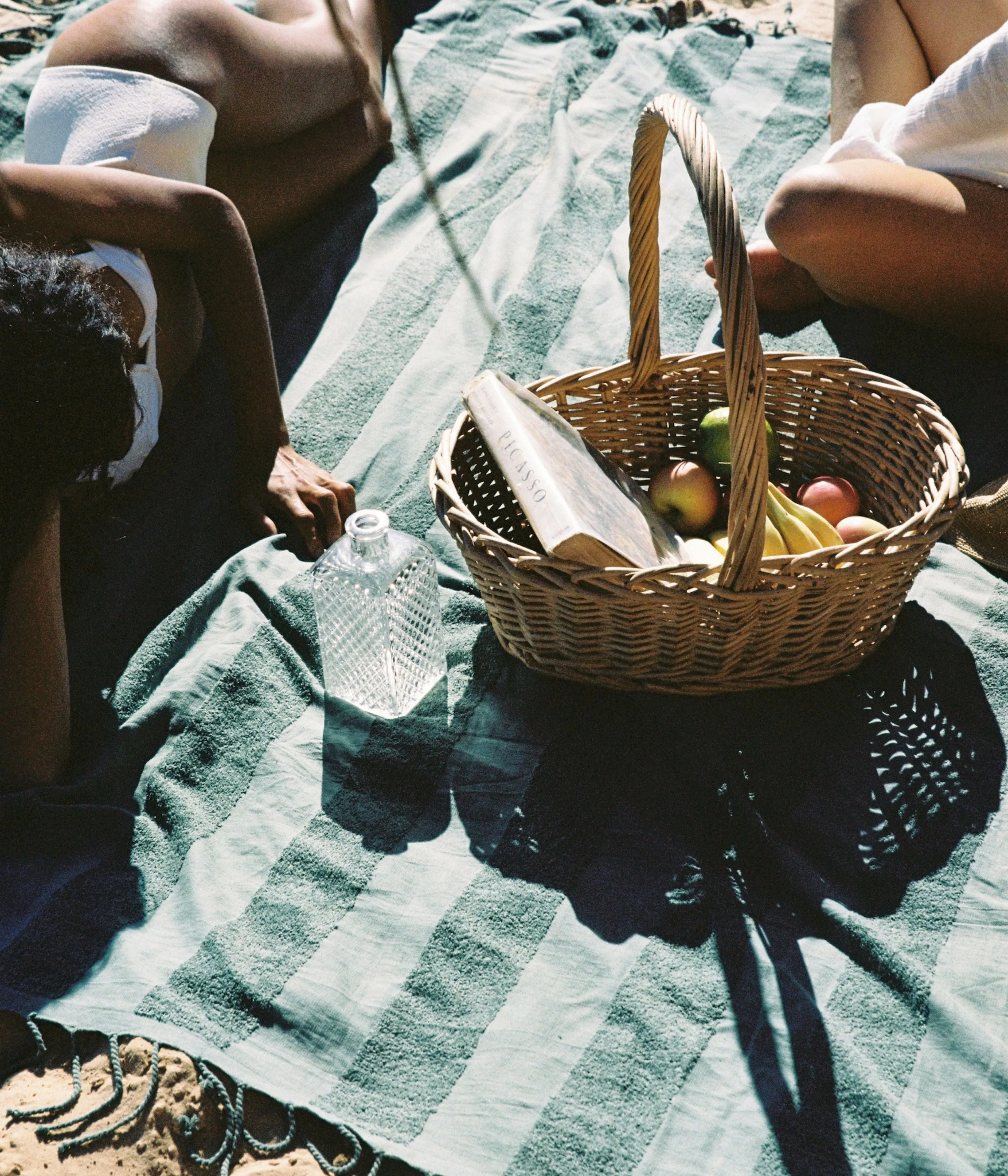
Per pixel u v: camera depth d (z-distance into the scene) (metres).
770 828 1.45
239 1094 1.21
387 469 2.06
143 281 1.84
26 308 1.35
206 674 1.68
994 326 2.05
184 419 2.15
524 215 2.56
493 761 1.57
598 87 2.96
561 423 1.64
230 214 1.85
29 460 1.39
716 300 2.34
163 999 1.29
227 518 1.98
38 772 1.53
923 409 1.59
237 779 1.57
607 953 1.34
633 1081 1.22
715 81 2.95
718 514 1.75
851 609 1.47
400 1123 1.20
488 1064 1.25
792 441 1.83
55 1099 1.22
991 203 1.91
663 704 1.57
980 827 1.43
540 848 1.46
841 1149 1.15
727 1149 1.16
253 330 1.90
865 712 1.57
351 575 1.51
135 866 1.46
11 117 2.74
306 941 1.37
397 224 2.58
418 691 1.66
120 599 1.85
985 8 2.24
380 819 1.51
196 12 2.11
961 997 1.27
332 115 2.61
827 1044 1.23
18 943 1.36
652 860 1.43
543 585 1.40
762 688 1.55
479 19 3.17
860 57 2.31
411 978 1.33
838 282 2.11
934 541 1.42
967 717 1.56
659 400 1.80
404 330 2.32
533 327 2.30
